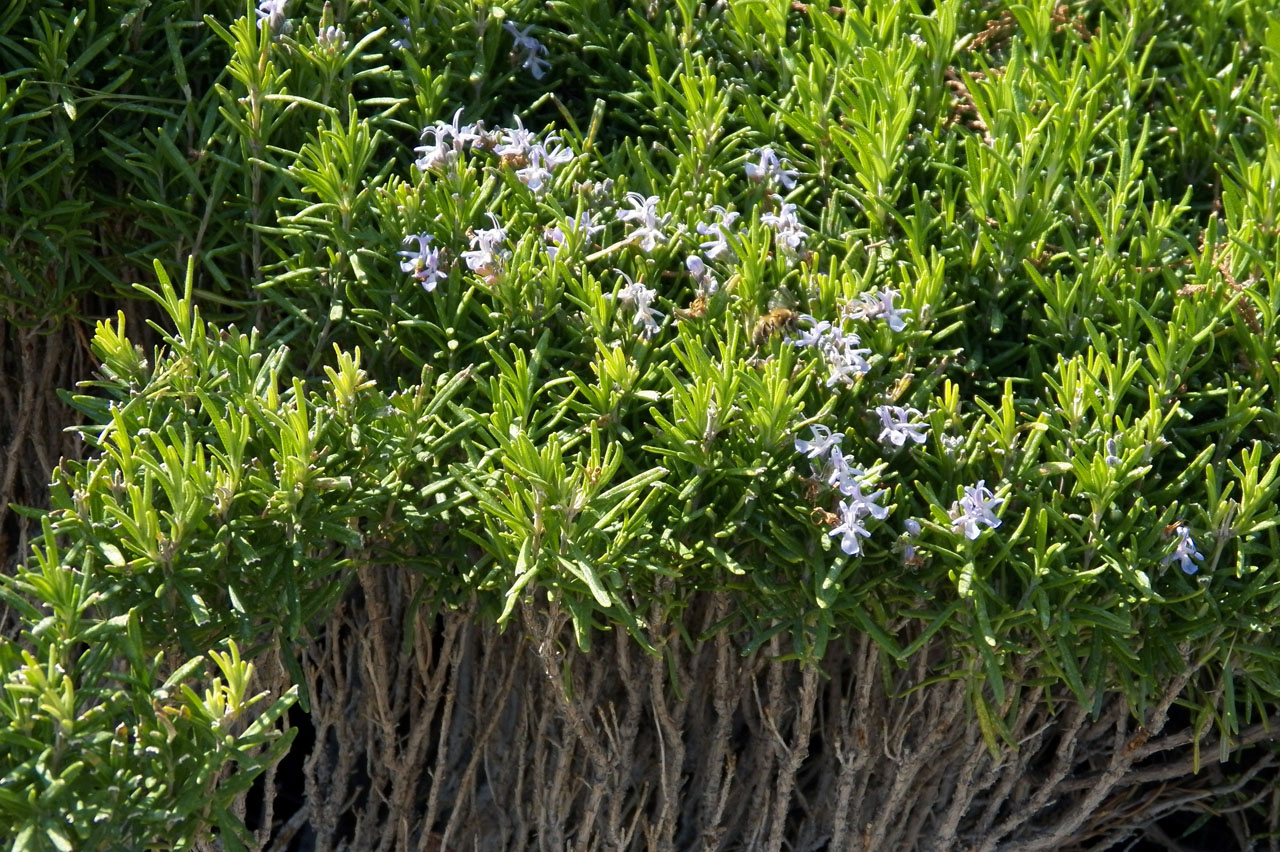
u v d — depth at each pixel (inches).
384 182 166.9
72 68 153.8
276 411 131.8
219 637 134.6
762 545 143.1
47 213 153.0
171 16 165.3
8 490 169.2
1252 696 152.5
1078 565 141.6
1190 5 199.3
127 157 161.0
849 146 164.7
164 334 140.9
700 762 166.6
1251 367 155.2
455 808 161.3
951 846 165.0
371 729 163.9
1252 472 136.3
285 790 191.0
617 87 180.2
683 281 160.4
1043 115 175.3
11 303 156.7
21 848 108.0
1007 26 189.8
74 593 120.8
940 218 163.8
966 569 133.0
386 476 137.6
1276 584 138.3
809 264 159.9
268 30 155.7
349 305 155.6
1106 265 155.8
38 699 114.6
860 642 150.3
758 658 152.6
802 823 169.9
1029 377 158.1
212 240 158.2
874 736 157.5
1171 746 157.0
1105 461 137.3
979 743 154.3
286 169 155.0
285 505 129.1
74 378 172.4
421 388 139.3
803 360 147.5
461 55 171.8
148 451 132.9
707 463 138.3
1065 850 182.9
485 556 142.0
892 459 145.8
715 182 162.9
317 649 162.1
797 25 189.5
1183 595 140.5
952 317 160.7
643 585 142.8
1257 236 162.9
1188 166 185.3
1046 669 146.3
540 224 158.1
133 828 118.6
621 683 162.7
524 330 150.5
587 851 164.1
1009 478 141.8
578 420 148.3
